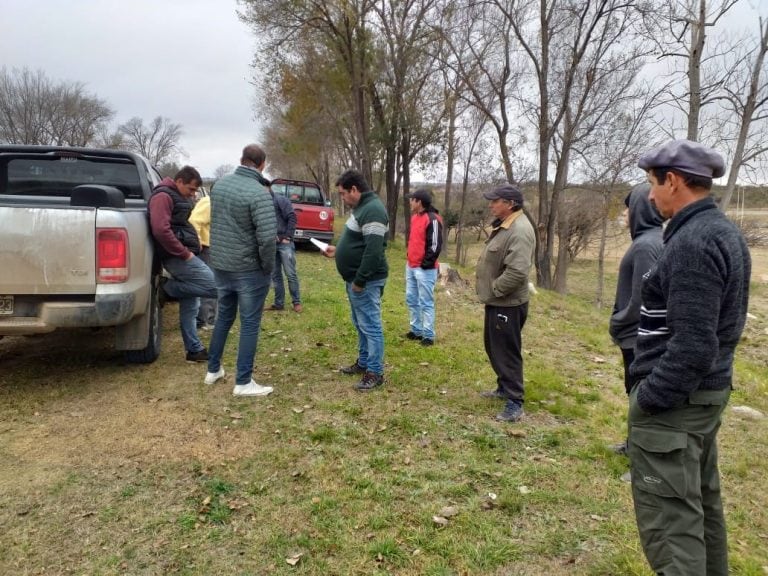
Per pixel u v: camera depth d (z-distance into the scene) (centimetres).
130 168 580
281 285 723
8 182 559
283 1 1595
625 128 1413
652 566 195
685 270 174
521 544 263
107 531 264
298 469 325
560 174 1422
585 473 335
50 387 437
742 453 380
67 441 349
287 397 431
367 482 311
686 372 172
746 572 249
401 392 454
